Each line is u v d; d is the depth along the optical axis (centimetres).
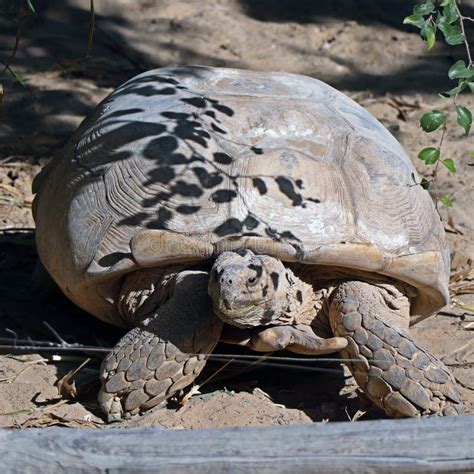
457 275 1145
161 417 859
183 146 901
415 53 1736
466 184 1351
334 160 914
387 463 587
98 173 918
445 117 834
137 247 862
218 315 834
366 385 846
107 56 1692
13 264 1175
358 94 1612
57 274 934
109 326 1028
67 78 1620
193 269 891
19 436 604
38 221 997
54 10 1816
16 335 980
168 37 1755
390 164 934
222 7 1862
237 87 971
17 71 1628
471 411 879
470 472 600
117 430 606
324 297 903
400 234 897
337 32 1791
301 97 973
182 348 846
